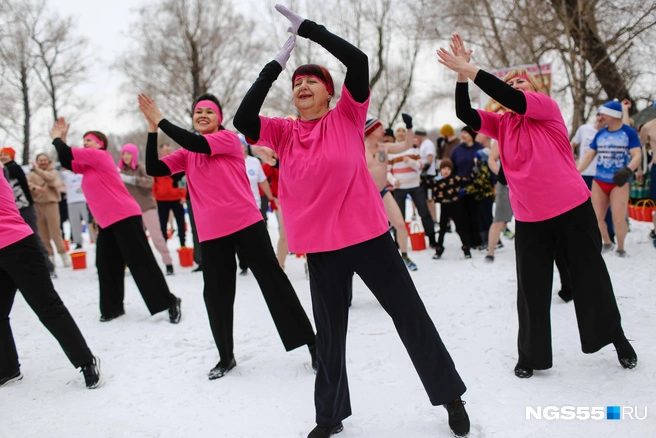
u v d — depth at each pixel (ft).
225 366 11.98
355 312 15.94
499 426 8.62
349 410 9.03
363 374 11.27
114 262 17.06
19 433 9.65
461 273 20.17
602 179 19.80
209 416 9.91
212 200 11.80
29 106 82.28
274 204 22.71
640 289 15.39
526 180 9.90
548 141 9.86
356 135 8.48
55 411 10.55
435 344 8.36
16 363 12.28
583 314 10.21
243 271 23.12
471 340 12.75
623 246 19.99
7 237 11.09
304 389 10.88
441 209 23.57
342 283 8.51
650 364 10.37
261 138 8.78
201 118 12.53
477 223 24.71
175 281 22.82
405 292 8.34
